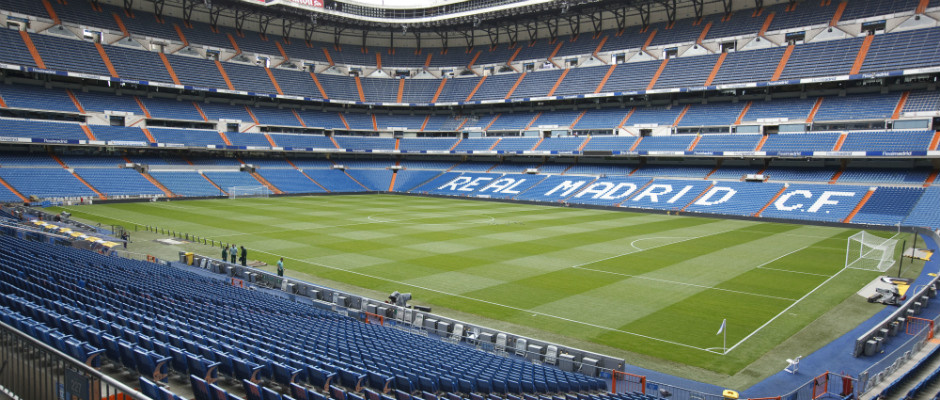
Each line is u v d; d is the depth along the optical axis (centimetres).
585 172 8350
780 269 3597
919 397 1605
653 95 8538
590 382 1802
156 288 2377
